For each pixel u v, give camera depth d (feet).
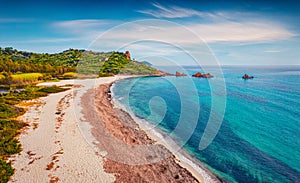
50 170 40.45
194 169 46.11
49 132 59.62
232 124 78.95
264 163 50.01
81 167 41.98
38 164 42.39
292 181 42.80
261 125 78.74
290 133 70.38
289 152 56.08
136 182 38.88
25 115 76.28
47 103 97.30
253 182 42.22
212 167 47.47
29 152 47.29
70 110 84.58
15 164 42.19
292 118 87.76
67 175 39.11
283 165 49.24
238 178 43.45
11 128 59.98
